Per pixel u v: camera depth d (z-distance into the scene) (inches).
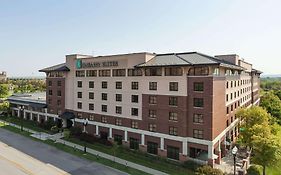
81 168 1519.4
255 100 3654.0
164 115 1775.3
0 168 1496.1
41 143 2084.2
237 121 2271.2
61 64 2854.3
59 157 1722.4
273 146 1349.7
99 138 2164.1
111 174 1434.5
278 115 2748.5
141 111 1923.0
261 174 1461.6
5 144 2033.7
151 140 1852.9
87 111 2357.3
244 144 1820.9
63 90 2618.1
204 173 1382.9
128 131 2004.2
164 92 1775.3
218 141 1695.4
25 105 3115.2
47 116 2832.2
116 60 2092.8
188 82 1667.1
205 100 1599.4
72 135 2313.0
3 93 5703.7
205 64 1561.3
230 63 2192.4
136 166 1578.5
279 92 4173.2
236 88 2288.4
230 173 1477.6
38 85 7844.5
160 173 1465.3
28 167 1520.7
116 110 2110.0
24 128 2672.2
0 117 3299.7
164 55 2007.9
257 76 3909.9
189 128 1668.3
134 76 1964.8
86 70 2365.9
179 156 1696.6
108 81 2166.6
